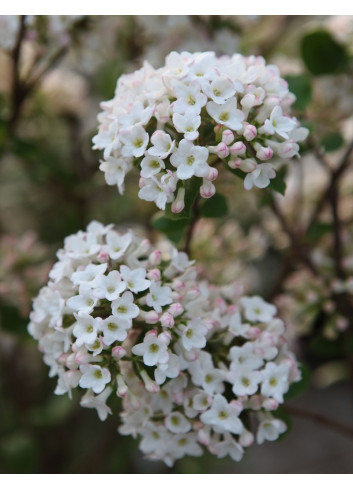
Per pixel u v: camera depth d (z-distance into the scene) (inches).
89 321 11.6
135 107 12.1
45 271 17.9
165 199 11.7
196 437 12.6
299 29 20.8
